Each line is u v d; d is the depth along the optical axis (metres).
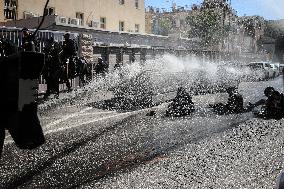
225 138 6.51
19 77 2.22
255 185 4.05
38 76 2.31
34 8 27.50
